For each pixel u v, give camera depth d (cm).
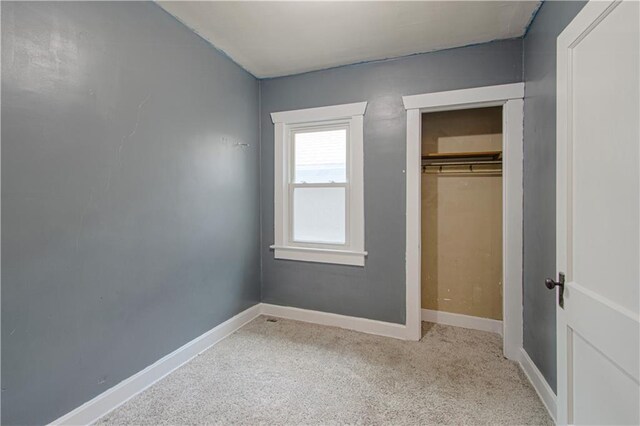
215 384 186
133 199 174
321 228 286
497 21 200
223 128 247
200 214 224
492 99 223
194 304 220
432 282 290
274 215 297
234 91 260
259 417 158
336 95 270
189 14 195
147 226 183
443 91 237
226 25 207
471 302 279
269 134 296
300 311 289
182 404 168
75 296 147
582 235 116
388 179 256
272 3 183
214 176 238
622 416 94
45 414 136
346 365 209
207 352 226
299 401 171
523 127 214
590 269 111
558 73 133
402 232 253
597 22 105
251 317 287
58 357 140
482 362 213
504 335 221
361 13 193
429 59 241
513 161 217
